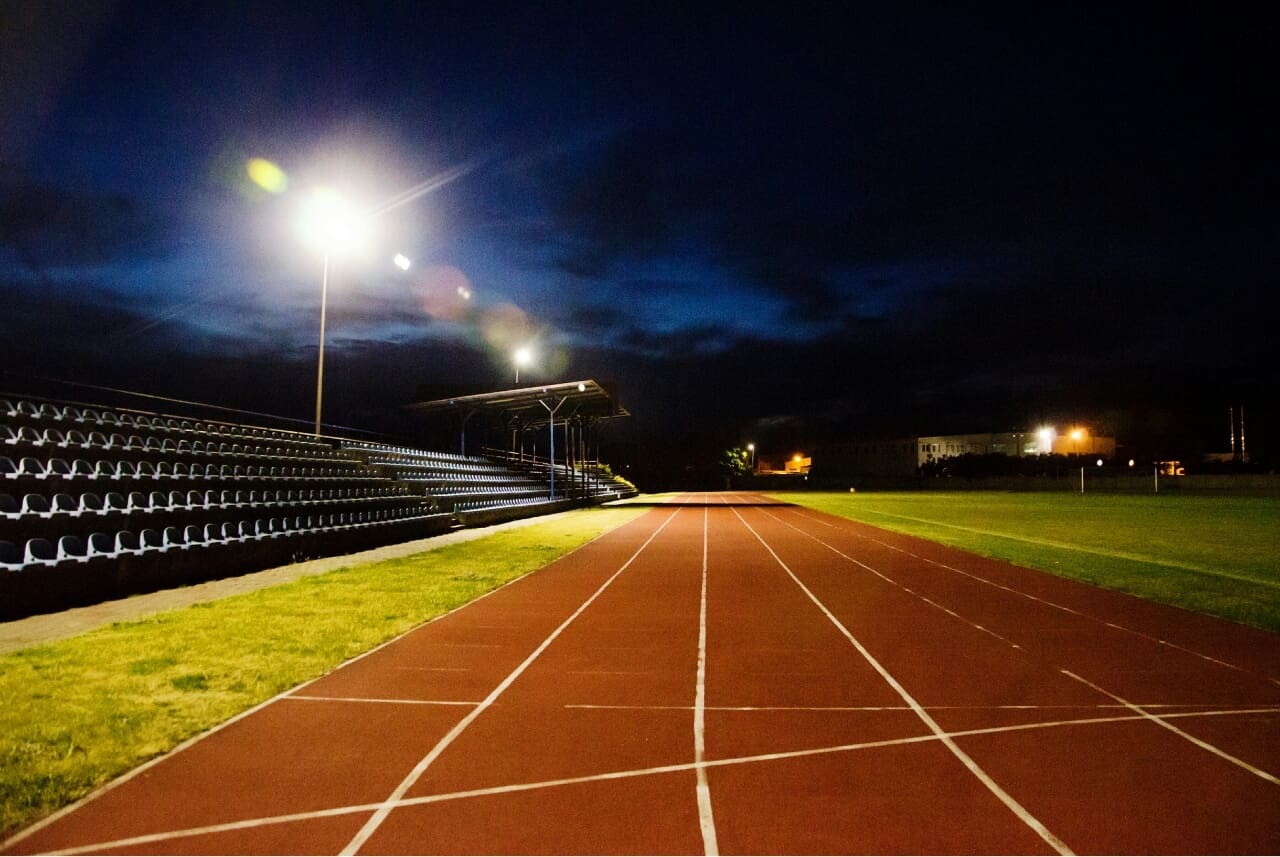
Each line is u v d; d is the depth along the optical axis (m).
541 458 62.94
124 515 12.84
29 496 11.66
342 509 20.48
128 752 4.95
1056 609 10.45
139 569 11.69
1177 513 34.53
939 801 4.36
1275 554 17.23
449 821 4.11
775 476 115.25
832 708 6.08
